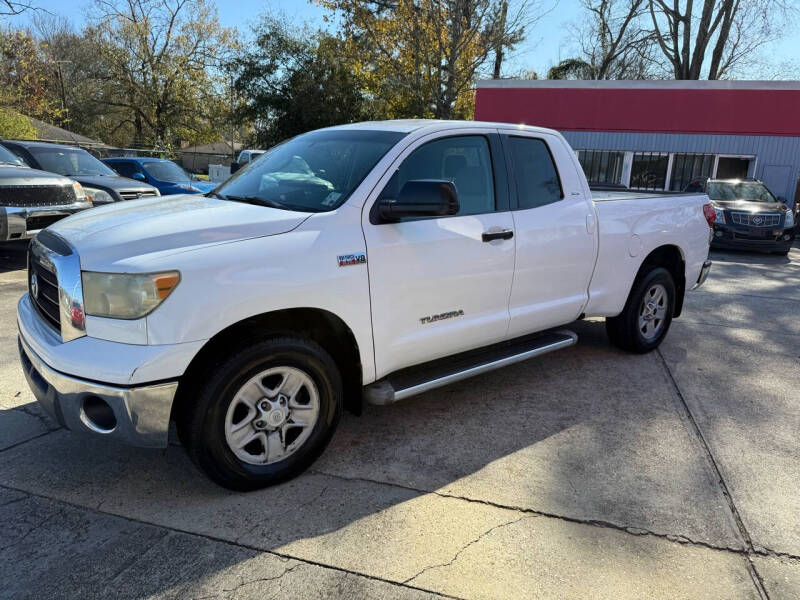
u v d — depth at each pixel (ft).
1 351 15.30
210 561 7.88
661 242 16.34
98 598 7.17
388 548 8.27
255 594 7.32
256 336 9.05
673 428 12.38
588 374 15.49
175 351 8.23
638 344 16.85
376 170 10.55
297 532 8.55
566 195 14.05
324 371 9.87
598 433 12.05
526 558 8.14
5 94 90.63
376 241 10.24
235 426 9.10
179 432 9.03
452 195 9.95
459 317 11.82
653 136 63.10
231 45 139.23
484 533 8.66
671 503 9.58
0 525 8.50
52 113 106.83
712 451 11.40
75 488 9.52
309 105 100.12
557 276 13.71
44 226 25.41
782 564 8.17
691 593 7.57
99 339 8.41
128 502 9.18
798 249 47.16
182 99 139.33
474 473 10.36
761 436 12.11
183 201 11.33
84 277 8.42
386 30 92.38
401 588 7.50
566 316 14.34
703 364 16.62
